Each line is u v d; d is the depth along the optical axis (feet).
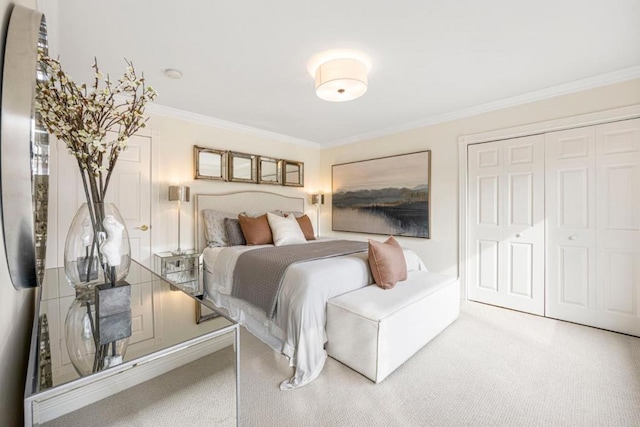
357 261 8.11
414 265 9.96
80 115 3.56
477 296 11.05
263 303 7.53
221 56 7.27
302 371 6.07
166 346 3.28
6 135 2.34
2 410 2.33
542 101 9.50
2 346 2.34
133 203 10.43
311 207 16.93
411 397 5.54
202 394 5.32
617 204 8.34
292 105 10.76
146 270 6.55
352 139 15.49
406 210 13.07
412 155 12.86
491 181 10.68
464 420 4.97
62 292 4.82
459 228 11.44
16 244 2.46
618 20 5.87
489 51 7.05
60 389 2.53
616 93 8.25
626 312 8.25
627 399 5.48
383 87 9.11
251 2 5.36
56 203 8.89
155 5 5.41
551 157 9.39
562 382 6.01
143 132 10.64
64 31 6.18
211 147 12.50
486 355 7.08
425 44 6.73
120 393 4.95
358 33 6.31
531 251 9.84
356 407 5.27
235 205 13.19
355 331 6.31
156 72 8.11
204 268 10.93
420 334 7.15
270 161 14.66
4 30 2.45
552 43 6.72
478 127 10.94
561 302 9.30
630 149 8.12
